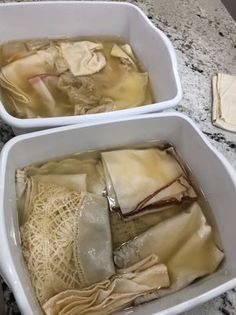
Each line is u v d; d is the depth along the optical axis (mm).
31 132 423
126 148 468
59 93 519
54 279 374
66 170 448
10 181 404
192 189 449
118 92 527
